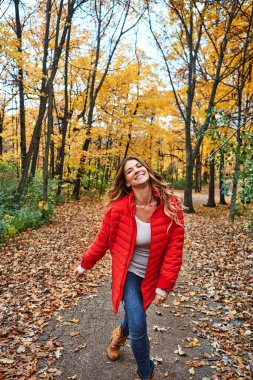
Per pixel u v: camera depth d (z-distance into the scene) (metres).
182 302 4.25
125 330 2.73
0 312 3.79
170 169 38.72
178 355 2.96
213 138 4.72
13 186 12.20
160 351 3.03
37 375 2.67
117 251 2.40
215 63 13.86
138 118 15.51
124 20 14.64
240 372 2.64
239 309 3.87
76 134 15.81
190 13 12.90
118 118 15.06
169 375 2.66
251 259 5.93
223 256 6.36
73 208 13.41
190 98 14.70
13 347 3.07
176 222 2.27
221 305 4.07
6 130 22.92
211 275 5.31
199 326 3.52
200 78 14.84
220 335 3.28
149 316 3.82
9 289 4.59
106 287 4.89
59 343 3.17
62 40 9.45
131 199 2.34
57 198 14.66
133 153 16.81
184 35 14.55
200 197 27.73
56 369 2.74
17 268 5.54
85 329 3.48
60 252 6.71
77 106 17.44
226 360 2.82
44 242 7.45
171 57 14.80
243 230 8.63
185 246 7.62
